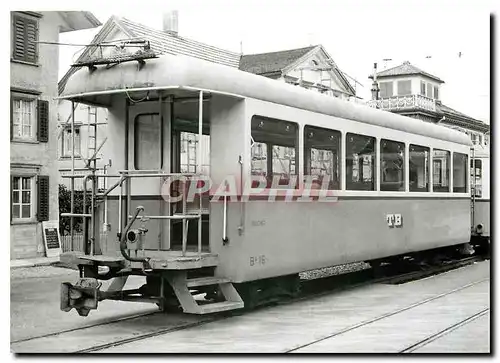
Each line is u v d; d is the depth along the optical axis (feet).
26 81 59.11
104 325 30.37
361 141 40.98
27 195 59.62
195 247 31.35
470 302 37.01
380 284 45.29
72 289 28.55
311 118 35.55
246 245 30.37
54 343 26.48
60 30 64.59
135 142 31.99
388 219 44.01
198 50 62.13
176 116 31.58
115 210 32.30
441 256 56.24
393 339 27.22
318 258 36.11
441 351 25.26
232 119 30.60
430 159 50.67
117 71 29.73
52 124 61.41
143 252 28.53
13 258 57.62
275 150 32.65
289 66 58.90
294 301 37.52
